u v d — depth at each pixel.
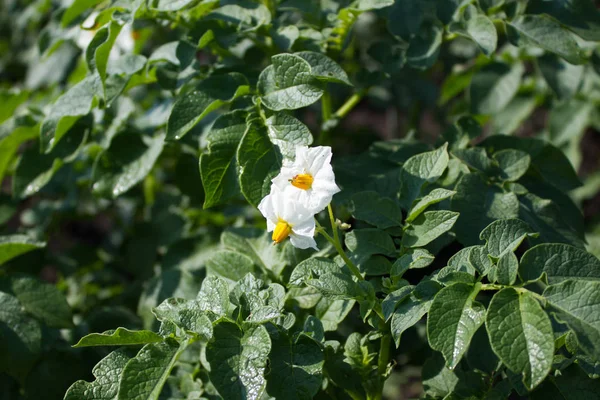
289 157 0.62
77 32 0.81
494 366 0.66
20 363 0.69
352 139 0.93
